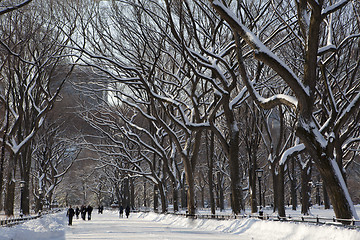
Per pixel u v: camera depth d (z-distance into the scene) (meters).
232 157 46.44
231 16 29.64
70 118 90.75
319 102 48.69
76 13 50.88
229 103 46.81
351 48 45.16
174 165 71.62
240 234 34.44
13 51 50.34
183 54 42.84
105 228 44.59
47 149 94.06
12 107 63.91
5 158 91.06
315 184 99.44
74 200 178.12
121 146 77.56
